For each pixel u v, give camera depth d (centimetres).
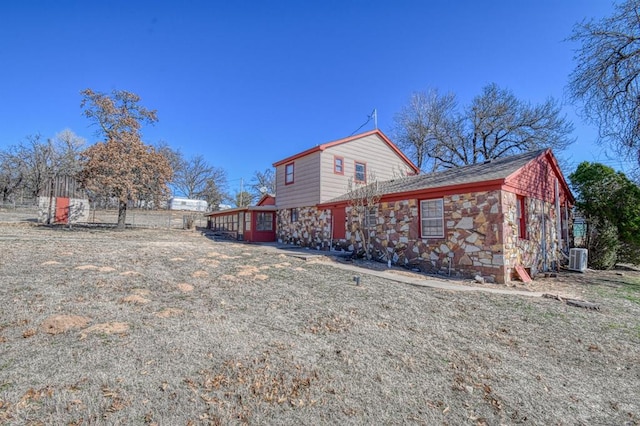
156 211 3409
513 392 308
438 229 967
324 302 570
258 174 4203
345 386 296
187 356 327
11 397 240
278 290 633
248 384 285
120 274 650
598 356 406
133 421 224
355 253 1190
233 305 521
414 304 589
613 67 1015
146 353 327
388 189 1173
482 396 297
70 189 1962
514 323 514
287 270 838
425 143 2448
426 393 295
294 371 315
